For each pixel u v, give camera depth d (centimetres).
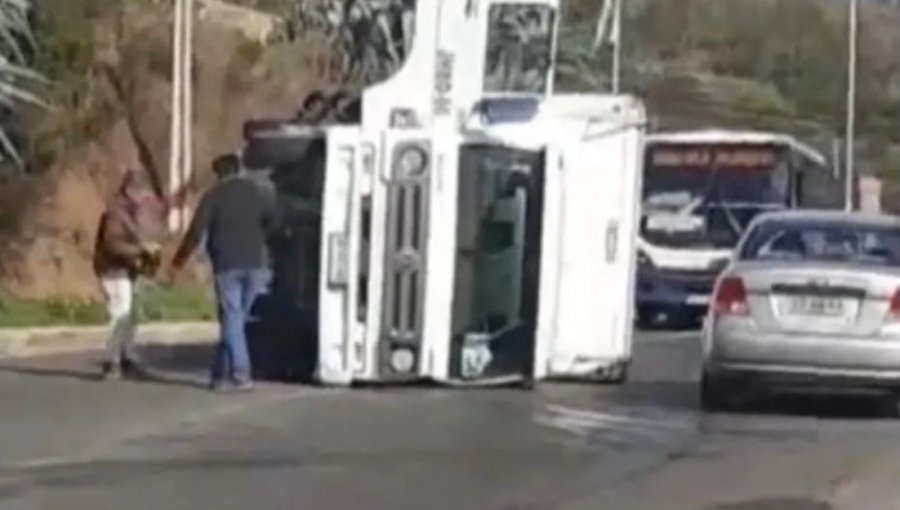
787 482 2286
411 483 2225
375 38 4319
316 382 3212
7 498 2081
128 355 3341
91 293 4809
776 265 2912
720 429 2775
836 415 2988
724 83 14200
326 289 3177
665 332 5350
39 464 2311
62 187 4956
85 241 4950
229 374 3133
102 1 5241
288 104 5875
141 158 5297
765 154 5831
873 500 2173
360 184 3162
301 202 3300
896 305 2869
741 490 2220
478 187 3203
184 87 5078
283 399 3000
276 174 3309
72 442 2491
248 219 3108
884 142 13825
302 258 3297
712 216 5709
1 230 4753
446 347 3198
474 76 3341
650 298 5597
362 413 2847
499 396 3123
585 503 2119
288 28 5953
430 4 3312
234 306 3112
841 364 2866
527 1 3509
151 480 2208
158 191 5294
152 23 5419
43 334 3972
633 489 2219
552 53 3628
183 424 2684
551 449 2523
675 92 13425
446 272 3181
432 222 3166
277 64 5897
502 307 3241
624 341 3425
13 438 2517
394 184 3167
